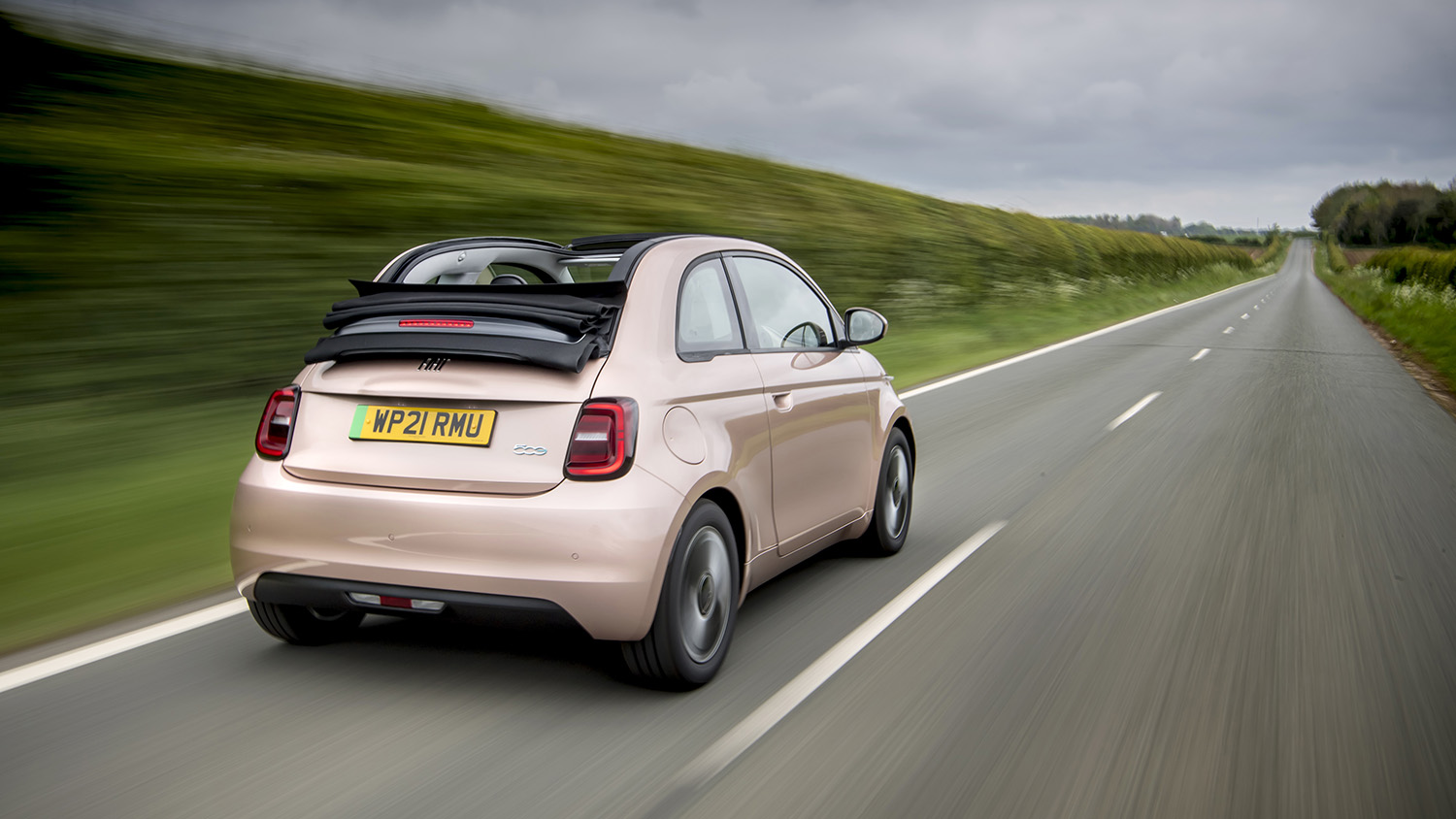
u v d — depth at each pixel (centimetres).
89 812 275
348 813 276
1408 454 892
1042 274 3322
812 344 498
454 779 297
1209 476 778
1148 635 433
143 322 927
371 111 2064
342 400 361
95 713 341
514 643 413
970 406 1162
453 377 347
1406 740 333
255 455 370
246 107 1781
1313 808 288
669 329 375
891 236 2722
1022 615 456
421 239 1291
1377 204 19712
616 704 354
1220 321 2858
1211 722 345
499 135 2283
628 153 2647
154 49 1916
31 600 458
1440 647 423
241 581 365
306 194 1326
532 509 331
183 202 1184
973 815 280
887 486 548
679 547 350
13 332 852
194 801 282
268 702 352
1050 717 347
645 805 282
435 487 341
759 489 406
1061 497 707
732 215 2239
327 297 1073
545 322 349
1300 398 1258
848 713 348
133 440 746
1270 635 435
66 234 1028
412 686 368
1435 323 2381
